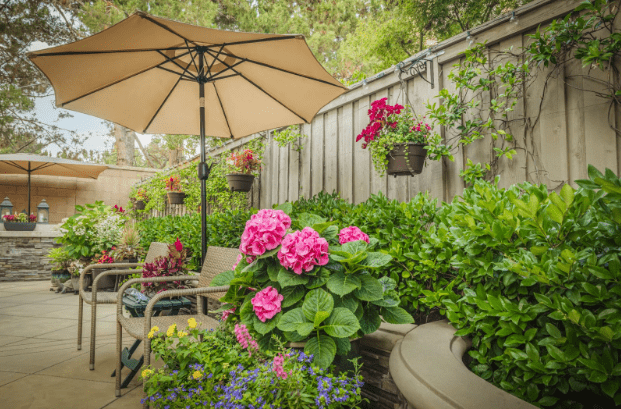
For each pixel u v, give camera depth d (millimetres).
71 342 3227
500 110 2395
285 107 2951
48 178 9047
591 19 1898
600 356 1006
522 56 2293
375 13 9352
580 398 1104
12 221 7559
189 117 3154
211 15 8461
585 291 1048
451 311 1348
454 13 6582
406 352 1131
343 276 1478
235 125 3242
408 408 1057
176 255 2686
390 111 2682
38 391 2236
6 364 2689
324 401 1251
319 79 2447
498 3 6137
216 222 3789
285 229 1547
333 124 3674
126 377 2326
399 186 3002
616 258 983
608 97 1927
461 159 2594
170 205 7688
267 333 1558
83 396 2170
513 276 1199
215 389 1447
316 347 1387
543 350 1137
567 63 2102
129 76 2572
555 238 1184
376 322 1506
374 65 7781
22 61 11609
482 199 1531
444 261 1674
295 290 1522
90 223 5590
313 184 3895
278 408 1264
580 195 1158
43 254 7559
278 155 4465
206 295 2430
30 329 3670
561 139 2115
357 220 2311
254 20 9242
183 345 1664
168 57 2447
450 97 2520
